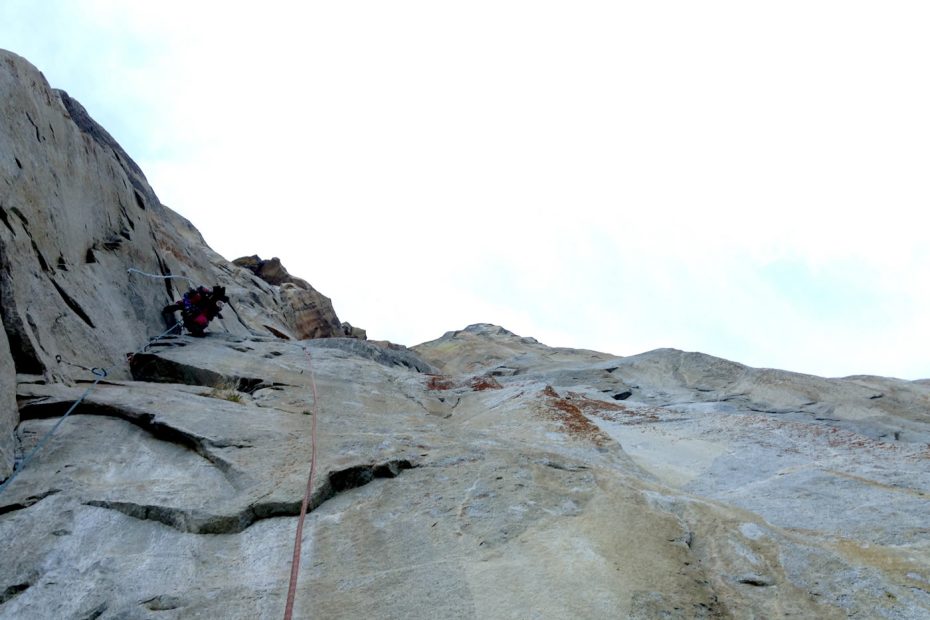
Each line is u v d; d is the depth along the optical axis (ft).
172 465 19.17
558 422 28.89
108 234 37.60
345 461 19.12
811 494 19.85
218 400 26.22
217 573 13.52
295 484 17.40
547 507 16.49
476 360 116.16
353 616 11.82
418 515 16.40
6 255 22.68
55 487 16.44
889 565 14.10
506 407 32.96
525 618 11.54
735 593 12.79
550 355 111.75
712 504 17.08
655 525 15.29
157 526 15.37
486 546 14.49
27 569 12.94
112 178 39.81
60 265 29.43
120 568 13.32
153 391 25.30
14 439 18.84
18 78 27.84
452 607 11.99
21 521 14.75
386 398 34.17
